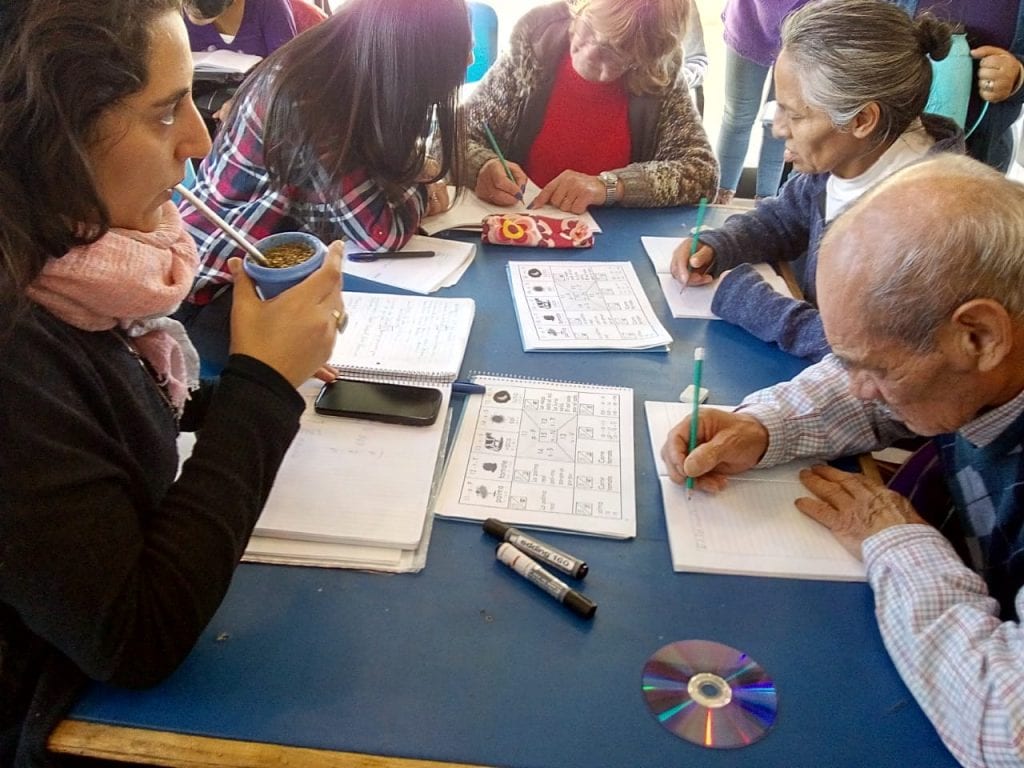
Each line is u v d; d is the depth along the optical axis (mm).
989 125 2127
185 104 707
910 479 1164
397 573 865
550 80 1978
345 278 1448
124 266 718
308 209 1479
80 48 584
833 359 1147
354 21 1355
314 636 790
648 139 2018
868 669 790
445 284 1463
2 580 620
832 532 946
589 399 1152
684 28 1873
